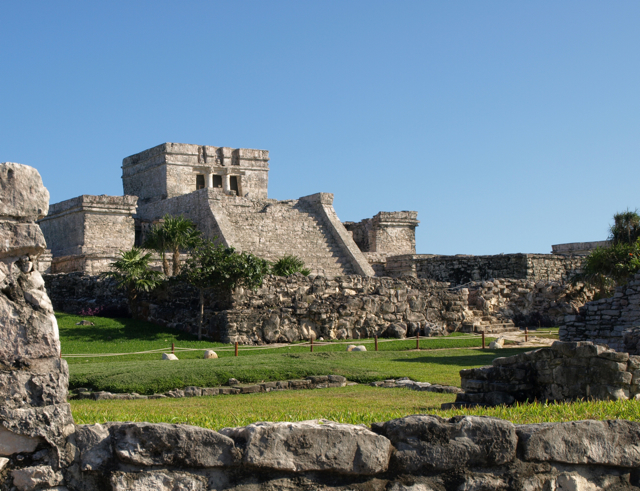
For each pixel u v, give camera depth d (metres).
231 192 57.06
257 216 47.19
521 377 11.31
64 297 32.53
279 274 33.88
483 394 11.34
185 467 5.55
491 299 34.28
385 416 8.24
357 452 5.88
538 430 6.47
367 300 29.19
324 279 28.94
